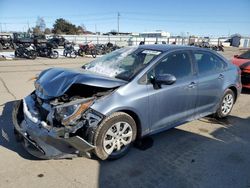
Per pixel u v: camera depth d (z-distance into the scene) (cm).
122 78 398
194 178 347
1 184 318
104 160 378
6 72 1214
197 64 481
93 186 322
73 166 362
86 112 346
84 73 390
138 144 431
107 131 363
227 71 550
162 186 328
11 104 636
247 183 340
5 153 388
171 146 434
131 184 329
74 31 8862
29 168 353
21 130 366
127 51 472
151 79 404
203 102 496
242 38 6712
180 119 457
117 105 362
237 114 614
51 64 1698
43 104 369
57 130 334
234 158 402
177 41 5062
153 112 407
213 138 472
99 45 2819
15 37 3031
